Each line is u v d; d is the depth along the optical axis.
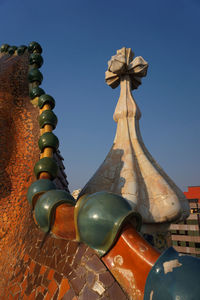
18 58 12.77
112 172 6.32
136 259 2.52
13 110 9.12
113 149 6.91
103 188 6.06
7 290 4.07
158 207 5.58
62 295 2.79
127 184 5.78
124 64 7.37
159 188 5.79
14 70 11.42
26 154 7.67
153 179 5.99
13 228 5.73
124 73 7.68
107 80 8.18
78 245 3.27
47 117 7.22
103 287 2.56
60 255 3.44
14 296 3.74
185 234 42.25
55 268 3.31
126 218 2.76
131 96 7.52
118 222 2.74
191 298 1.77
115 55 7.69
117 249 2.76
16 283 3.96
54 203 4.05
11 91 9.94
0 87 9.98
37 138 7.89
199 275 1.88
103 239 2.83
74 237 3.46
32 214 5.31
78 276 2.85
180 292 1.83
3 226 5.90
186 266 2.00
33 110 9.23
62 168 9.47
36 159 7.21
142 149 6.70
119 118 7.32
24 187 6.66
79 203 3.30
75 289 2.72
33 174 6.86
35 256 4.04
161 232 6.05
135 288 2.38
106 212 2.84
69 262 3.15
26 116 8.98
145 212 5.54
